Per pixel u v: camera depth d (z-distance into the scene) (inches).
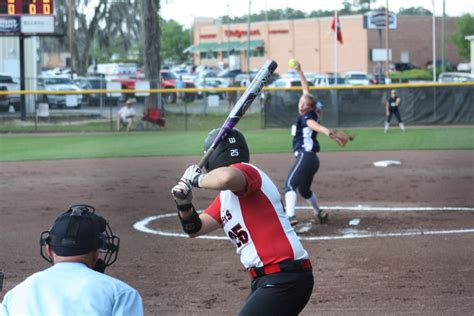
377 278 402.0
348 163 919.7
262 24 3836.1
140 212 609.0
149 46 1753.2
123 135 1391.5
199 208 615.8
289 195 527.8
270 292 230.8
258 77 242.8
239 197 233.0
